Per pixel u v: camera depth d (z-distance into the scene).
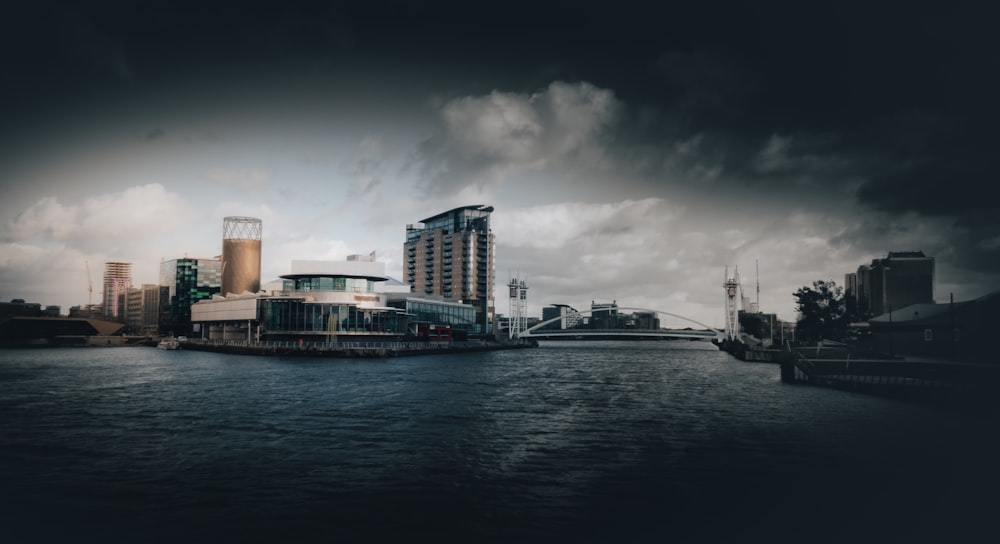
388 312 152.00
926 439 39.97
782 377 84.56
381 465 32.47
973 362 73.12
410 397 59.97
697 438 40.25
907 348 101.38
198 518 24.38
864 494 28.14
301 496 27.12
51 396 60.12
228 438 39.12
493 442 38.50
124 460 33.25
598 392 68.44
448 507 25.83
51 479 29.50
